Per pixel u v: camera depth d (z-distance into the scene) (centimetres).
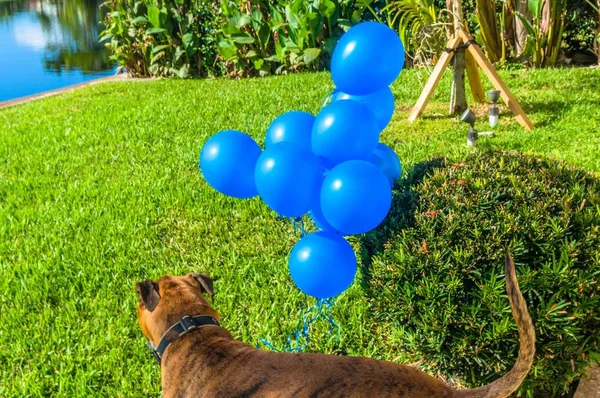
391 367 225
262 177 286
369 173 272
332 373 222
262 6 947
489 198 300
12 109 837
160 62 1037
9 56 1474
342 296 368
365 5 830
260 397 224
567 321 263
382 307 294
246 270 400
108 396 312
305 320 338
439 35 657
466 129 597
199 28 1002
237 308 369
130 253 427
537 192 301
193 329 252
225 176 309
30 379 322
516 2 879
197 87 888
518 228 281
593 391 293
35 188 537
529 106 656
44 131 693
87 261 418
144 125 683
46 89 1132
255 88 833
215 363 237
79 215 477
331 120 283
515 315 215
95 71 1277
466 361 278
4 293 391
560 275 265
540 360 266
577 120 596
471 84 665
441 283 276
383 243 309
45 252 434
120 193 512
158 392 312
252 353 238
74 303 376
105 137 654
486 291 269
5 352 342
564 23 896
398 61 309
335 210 273
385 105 327
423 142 564
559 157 506
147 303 256
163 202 494
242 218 463
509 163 326
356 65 304
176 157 585
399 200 320
